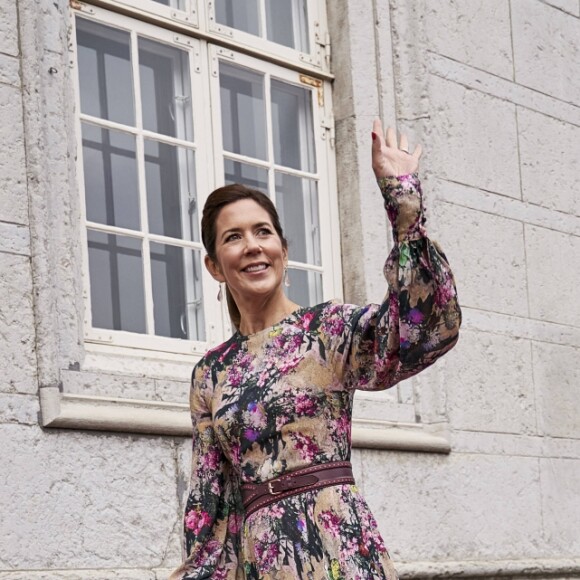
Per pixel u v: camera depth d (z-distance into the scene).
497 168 8.74
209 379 3.99
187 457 6.38
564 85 9.47
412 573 7.31
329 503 3.69
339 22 8.09
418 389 7.93
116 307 6.55
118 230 6.62
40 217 5.98
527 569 8.14
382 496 7.43
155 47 7.12
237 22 7.61
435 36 8.45
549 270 9.02
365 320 3.69
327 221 7.91
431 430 7.92
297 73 7.89
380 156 3.59
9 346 5.77
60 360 5.99
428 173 8.20
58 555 5.77
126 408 6.16
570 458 8.82
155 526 6.18
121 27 6.89
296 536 3.67
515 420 8.45
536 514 8.46
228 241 3.95
